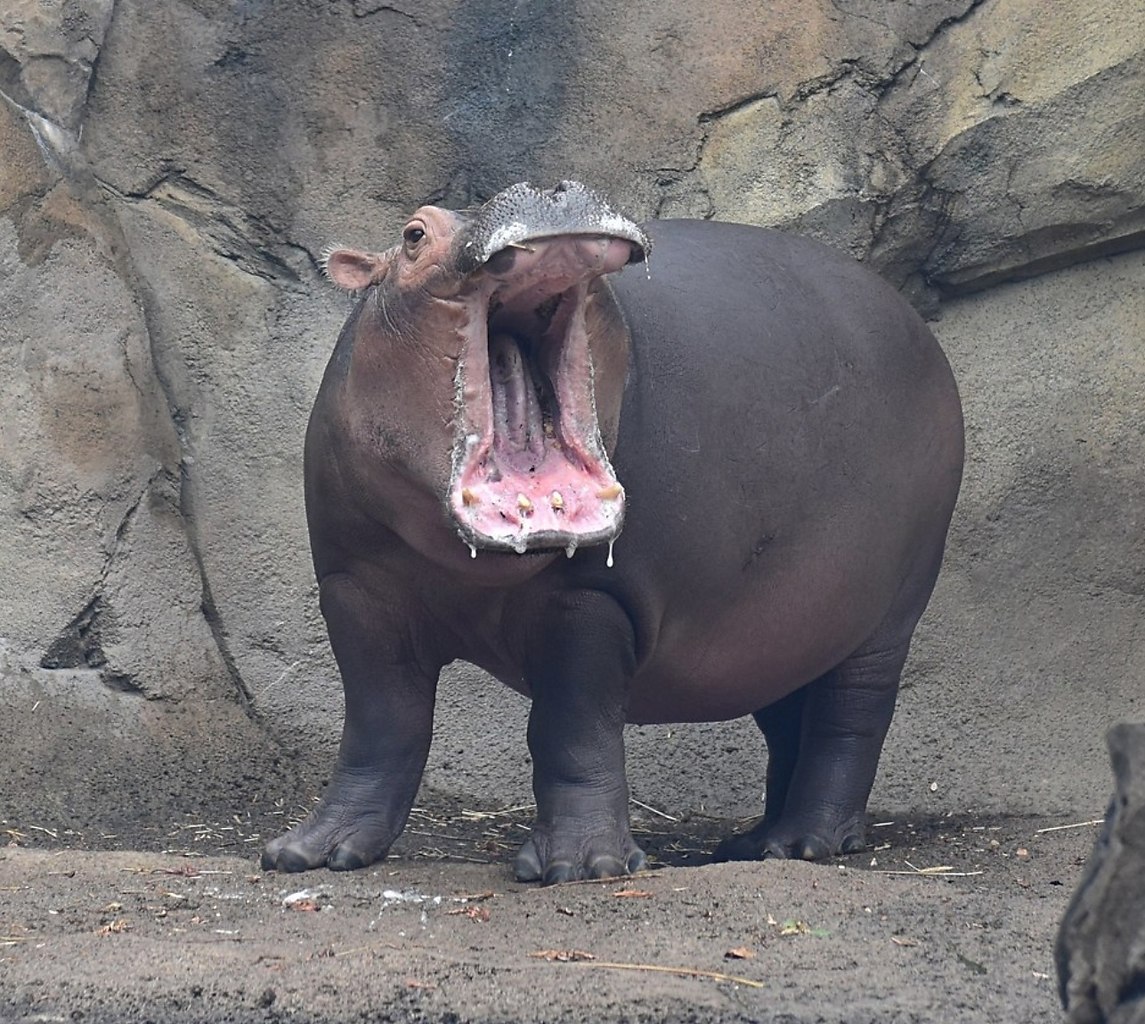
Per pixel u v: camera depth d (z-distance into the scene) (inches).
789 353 516.7
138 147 698.2
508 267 388.8
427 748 510.0
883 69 688.4
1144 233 698.2
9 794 614.9
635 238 386.9
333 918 407.2
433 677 509.7
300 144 699.4
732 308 511.2
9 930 393.4
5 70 684.7
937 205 696.4
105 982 345.4
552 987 342.6
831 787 572.4
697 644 512.1
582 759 471.8
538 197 385.4
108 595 666.8
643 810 666.8
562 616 469.1
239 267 700.0
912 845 571.5
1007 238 698.2
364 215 701.3
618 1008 332.2
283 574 685.9
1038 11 681.0
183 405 695.7
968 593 687.7
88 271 681.6
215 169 698.8
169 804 627.8
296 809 631.2
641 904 416.2
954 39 687.1
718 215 693.9
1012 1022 330.0
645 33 693.9
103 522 669.3
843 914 406.0
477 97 700.0
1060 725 670.5
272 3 698.2
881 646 576.7
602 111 696.4
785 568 516.7
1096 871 261.7
